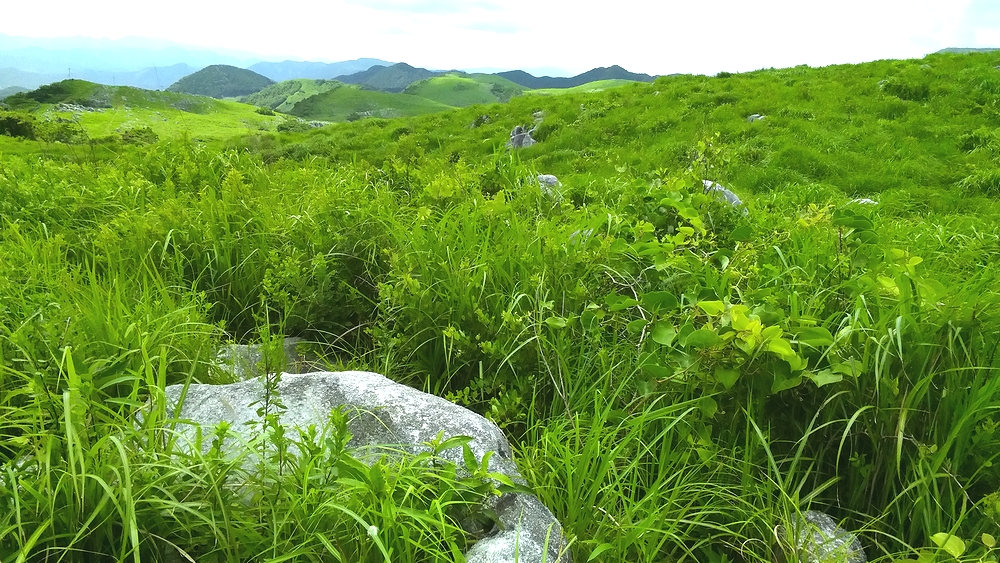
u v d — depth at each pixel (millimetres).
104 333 2855
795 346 2750
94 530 1803
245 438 2316
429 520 1790
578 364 3199
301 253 4148
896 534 2594
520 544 1978
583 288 3443
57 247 4086
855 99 19250
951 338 2664
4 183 5344
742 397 2793
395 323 3549
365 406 2547
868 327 2822
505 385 3125
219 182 6145
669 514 2480
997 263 4668
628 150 18000
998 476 2547
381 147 24078
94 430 2096
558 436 2674
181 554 1856
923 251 5055
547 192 5672
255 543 1863
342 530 1891
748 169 14242
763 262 4293
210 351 3295
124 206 5102
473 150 22312
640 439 2605
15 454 2158
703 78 26531
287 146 24234
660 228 4906
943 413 2619
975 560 2129
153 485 1829
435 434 2408
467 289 3424
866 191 13109
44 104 121938
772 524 2395
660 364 2910
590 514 2312
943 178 13492
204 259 4301
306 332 3955
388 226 4430
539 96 28906
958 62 22266
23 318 3043
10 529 1624
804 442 2516
